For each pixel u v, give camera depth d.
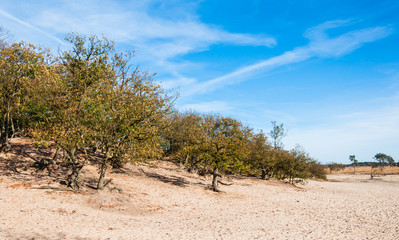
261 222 19.95
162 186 29.73
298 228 18.67
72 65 25.78
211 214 21.75
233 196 30.67
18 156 25.19
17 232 11.44
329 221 21.59
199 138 35.00
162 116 25.14
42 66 24.64
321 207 28.25
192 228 16.95
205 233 15.92
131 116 21.50
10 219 13.13
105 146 21.53
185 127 42.19
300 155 48.88
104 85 23.16
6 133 25.12
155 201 23.73
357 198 37.00
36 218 14.06
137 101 22.42
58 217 14.96
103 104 21.38
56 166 25.42
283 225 19.36
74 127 19.73
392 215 25.25
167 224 17.44
